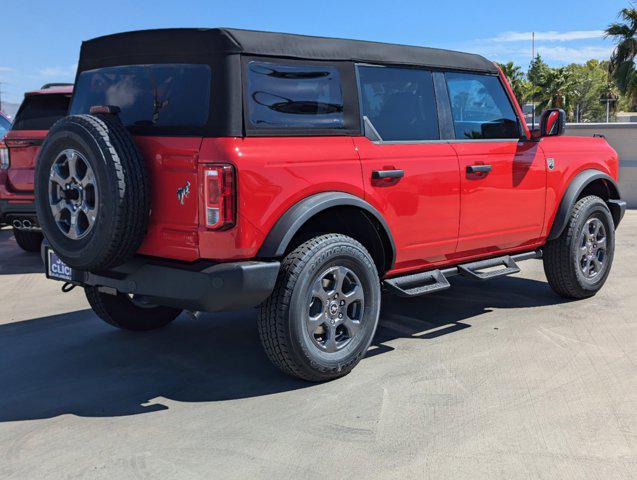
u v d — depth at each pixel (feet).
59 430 11.19
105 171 11.50
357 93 13.87
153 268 12.24
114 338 16.31
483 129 16.65
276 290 12.36
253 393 12.73
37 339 16.31
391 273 14.89
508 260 17.39
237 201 11.66
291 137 12.63
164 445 10.61
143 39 13.05
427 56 15.52
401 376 13.50
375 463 9.96
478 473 9.65
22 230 27.30
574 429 11.05
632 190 45.75
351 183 13.37
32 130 24.89
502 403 12.12
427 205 14.94
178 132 12.27
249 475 9.65
